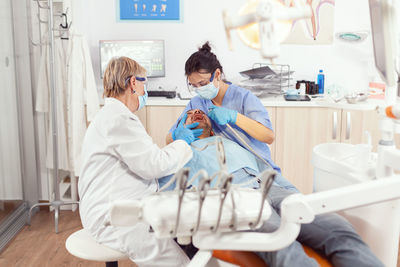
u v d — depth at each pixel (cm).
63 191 316
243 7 88
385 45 112
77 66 277
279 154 295
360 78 323
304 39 318
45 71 288
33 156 306
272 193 156
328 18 315
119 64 156
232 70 322
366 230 143
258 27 86
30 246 253
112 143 144
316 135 293
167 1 312
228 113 177
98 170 149
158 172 149
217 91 188
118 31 315
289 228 98
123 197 149
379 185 100
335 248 123
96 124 152
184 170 86
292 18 85
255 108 185
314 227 130
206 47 188
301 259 115
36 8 295
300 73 323
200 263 105
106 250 148
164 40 316
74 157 283
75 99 278
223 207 99
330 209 99
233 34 315
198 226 94
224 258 126
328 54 321
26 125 301
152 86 324
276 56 84
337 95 272
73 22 284
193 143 179
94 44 316
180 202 89
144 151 145
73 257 240
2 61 271
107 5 312
